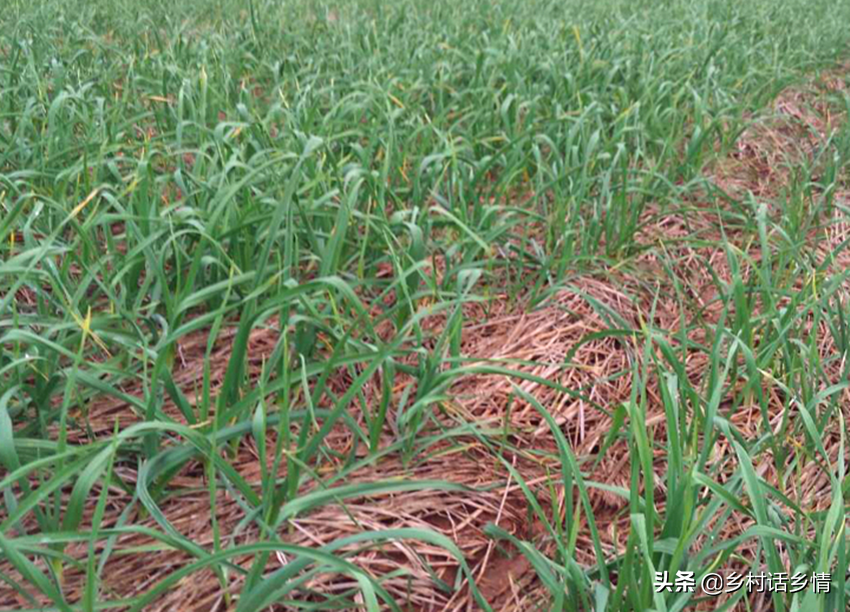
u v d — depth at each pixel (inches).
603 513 98.0
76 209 104.2
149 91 184.7
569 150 154.0
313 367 96.7
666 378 103.1
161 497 92.3
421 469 100.3
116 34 250.7
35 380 94.5
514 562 90.7
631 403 76.2
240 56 213.3
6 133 153.9
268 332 122.1
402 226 131.5
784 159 199.5
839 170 184.7
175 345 112.0
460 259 140.3
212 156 152.3
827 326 128.5
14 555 67.3
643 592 73.0
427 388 99.8
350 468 92.7
